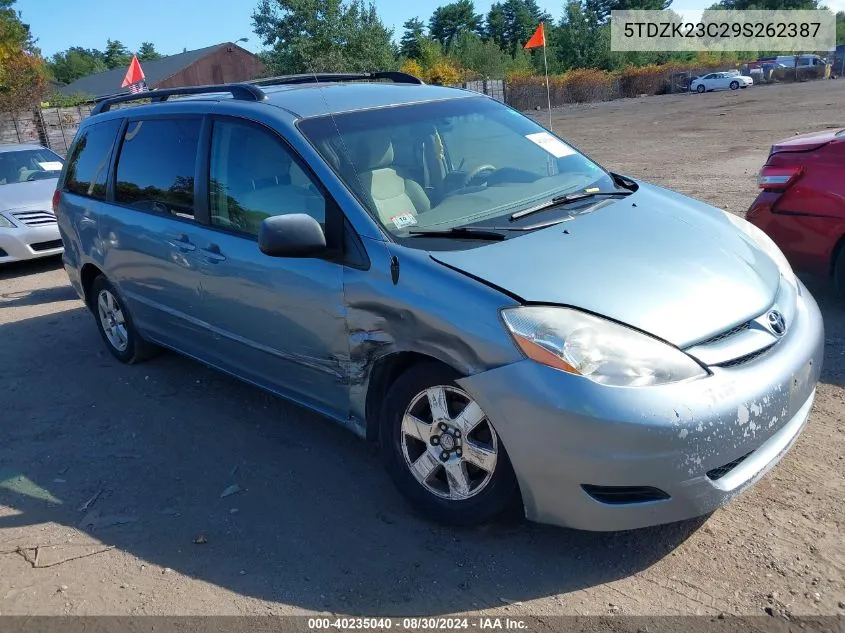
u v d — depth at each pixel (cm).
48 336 651
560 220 347
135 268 486
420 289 306
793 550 294
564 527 294
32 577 318
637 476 265
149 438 440
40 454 430
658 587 282
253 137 395
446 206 364
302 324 361
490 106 452
